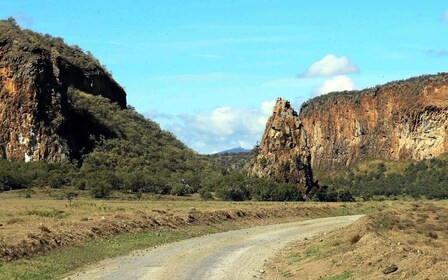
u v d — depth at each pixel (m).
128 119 179.12
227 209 69.50
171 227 51.28
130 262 32.06
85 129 153.25
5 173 108.56
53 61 161.75
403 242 33.72
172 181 131.25
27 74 141.25
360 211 94.31
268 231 56.75
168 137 184.00
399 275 22.86
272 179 140.12
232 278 27.02
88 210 58.91
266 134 157.62
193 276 27.09
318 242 40.81
